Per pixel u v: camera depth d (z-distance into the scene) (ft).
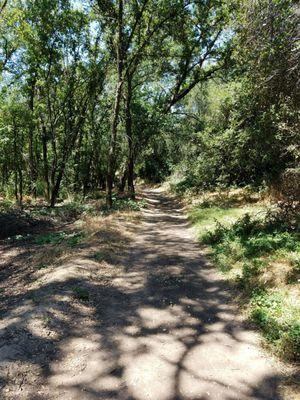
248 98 48.42
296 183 33.63
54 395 13.96
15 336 17.71
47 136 80.79
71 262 28.40
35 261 30.68
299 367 15.05
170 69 82.38
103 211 54.13
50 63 61.67
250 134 48.26
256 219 36.68
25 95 71.20
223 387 14.24
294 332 16.37
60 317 19.71
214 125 66.54
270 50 29.58
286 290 20.77
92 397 13.83
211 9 69.97
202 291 23.50
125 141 86.99
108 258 30.27
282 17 29.68
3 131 64.85
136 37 69.87
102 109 86.07
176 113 87.56
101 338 17.99
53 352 16.72
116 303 22.12
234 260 27.17
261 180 55.77
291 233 29.63
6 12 60.34
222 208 48.93
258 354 16.15
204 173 65.36
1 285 26.02
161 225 46.70
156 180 153.79
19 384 14.53
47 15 57.06
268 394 13.79
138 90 89.20
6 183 90.68
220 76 81.25
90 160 87.97
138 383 14.56
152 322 19.61
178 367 15.53
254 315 18.98
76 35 62.18
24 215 51.11
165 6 61.98
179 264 28.96
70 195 81.35
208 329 18.66
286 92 32.76
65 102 68.69
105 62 70.85
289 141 38.04
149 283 25.20
